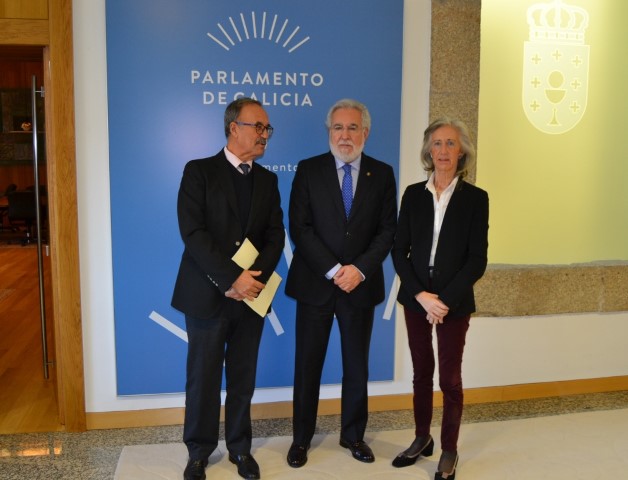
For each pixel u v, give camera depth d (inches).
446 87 132.9
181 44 122.1
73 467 110.8
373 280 109.3
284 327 132.1
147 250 125.3
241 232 102.3
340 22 127.3
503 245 148.4
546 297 143.3
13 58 130.3
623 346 149.7
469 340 140.7
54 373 158.7
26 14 116.5
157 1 120.3
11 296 244.4
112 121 121.3
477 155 143.6
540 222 150.0
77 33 118.9
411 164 134.0
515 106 145.0
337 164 108.9
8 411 135.2
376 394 137.3
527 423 130.3
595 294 145.9
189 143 124.6
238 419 107.0
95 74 120.4
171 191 125.0
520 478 106.7
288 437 123.2
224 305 101.7
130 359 127.2
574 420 131.8
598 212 153.7
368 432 126.0
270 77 126.0
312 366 110.0
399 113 131.6
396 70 130.4
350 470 109.0
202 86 123.7
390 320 135.9
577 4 146.3
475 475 107.5
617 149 153.3
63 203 120.5
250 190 103.7
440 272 101.7
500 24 141.9
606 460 113.6
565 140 149.4
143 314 126.6
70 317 123.0
